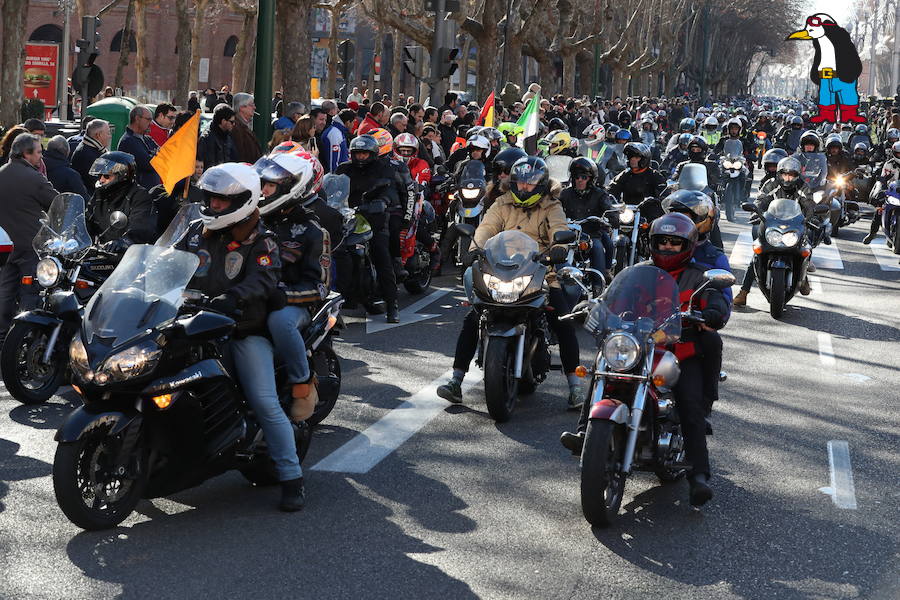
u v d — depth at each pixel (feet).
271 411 23.02
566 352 31.99
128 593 18.90
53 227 31.89
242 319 22.70
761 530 22.89
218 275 22.58
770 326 46.50
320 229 24.75
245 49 162.71
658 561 21.06
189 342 21.54
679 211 24.82
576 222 41.14
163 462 21.90
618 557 21.18
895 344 43.45
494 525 22.68
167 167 34.68
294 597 18.92
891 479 26.61
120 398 21.49
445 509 23.56
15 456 26.71
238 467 23.53
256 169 24.00
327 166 56.54
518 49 148.87
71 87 146.92
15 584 19.16
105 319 21.18
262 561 20.44
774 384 36.24
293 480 23.18
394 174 45.24
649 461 23.56
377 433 29.14
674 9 321.52
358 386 34.14
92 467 21.44
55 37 228.63
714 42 428.56
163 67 244.63
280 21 84.02
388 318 44.75
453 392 31.96
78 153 45.14
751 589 19.90
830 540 22.44
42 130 45.55
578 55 225.35
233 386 22.52
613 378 22.86
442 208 60.18
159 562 20.27
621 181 49.06
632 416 22.59
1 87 91.97
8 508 22.94
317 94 124.06
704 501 23.18
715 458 27.96
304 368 24.04
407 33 127.95
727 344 42.47
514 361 31.07
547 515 23.38
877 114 211.00
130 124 45.21
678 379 23.56
